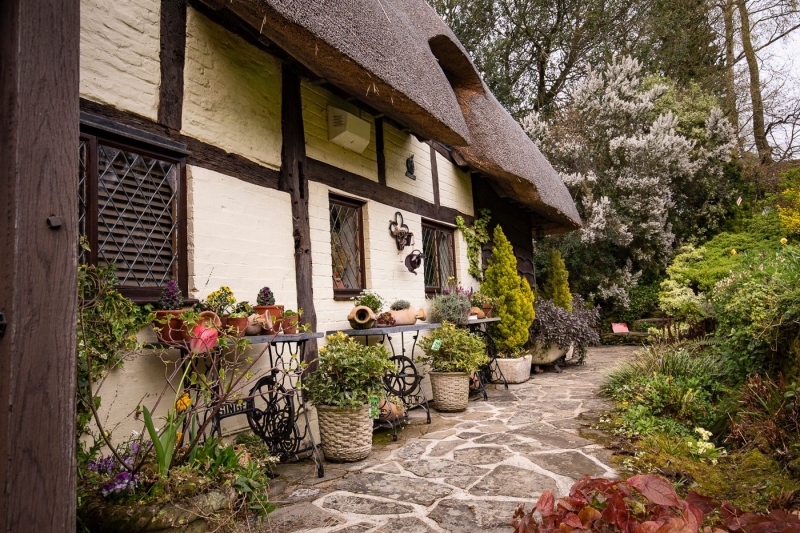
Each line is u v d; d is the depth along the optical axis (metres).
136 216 2.89
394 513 2.66
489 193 8.13
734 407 3.88
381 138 5.44
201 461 2.37
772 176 13.84
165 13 3.10
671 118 12.13
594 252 11.99
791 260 4.63
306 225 4.15
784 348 4.00
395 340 5.52
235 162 3.55
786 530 1.33
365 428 3.66
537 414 4.89
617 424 4.25
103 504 2.03
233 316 3.06
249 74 3.73
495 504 2.74
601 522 1.42
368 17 3.76
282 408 3.82
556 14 14.85
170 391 2.96
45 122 1.59
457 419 4.85
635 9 14.74
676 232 12.84
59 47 1.64
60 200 1.61
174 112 3.11
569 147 12.05
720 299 5.63
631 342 11.13
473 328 6.75
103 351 2.48
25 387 1.49
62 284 1.60
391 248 5.44
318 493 2.99
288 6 2.90
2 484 1.43
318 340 4.23
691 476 3.05
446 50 5.54
